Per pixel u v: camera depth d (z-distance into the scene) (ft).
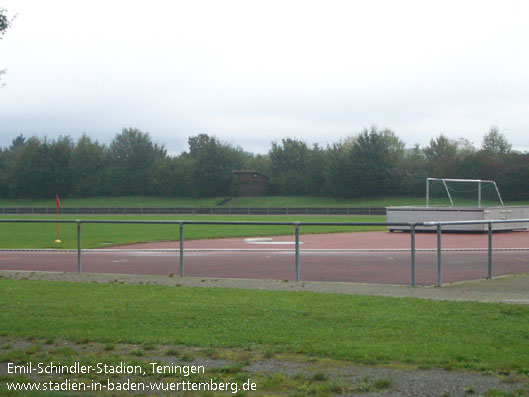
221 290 40.98
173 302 36.04
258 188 326.65
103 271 54.19
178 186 341.00
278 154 346.33
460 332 27.48
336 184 302.45
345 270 52.42
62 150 348.18
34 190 348.18
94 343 26.73
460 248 73.56
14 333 28.45
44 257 66.18
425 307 33.60
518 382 20.68
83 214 248.32
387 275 49.34
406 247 77.56
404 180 290.15
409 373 21.77
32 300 37.14
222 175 332.19
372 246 79.61
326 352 24.35
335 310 32.96
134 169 364.17
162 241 92.58
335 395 19.65
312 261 59.26
